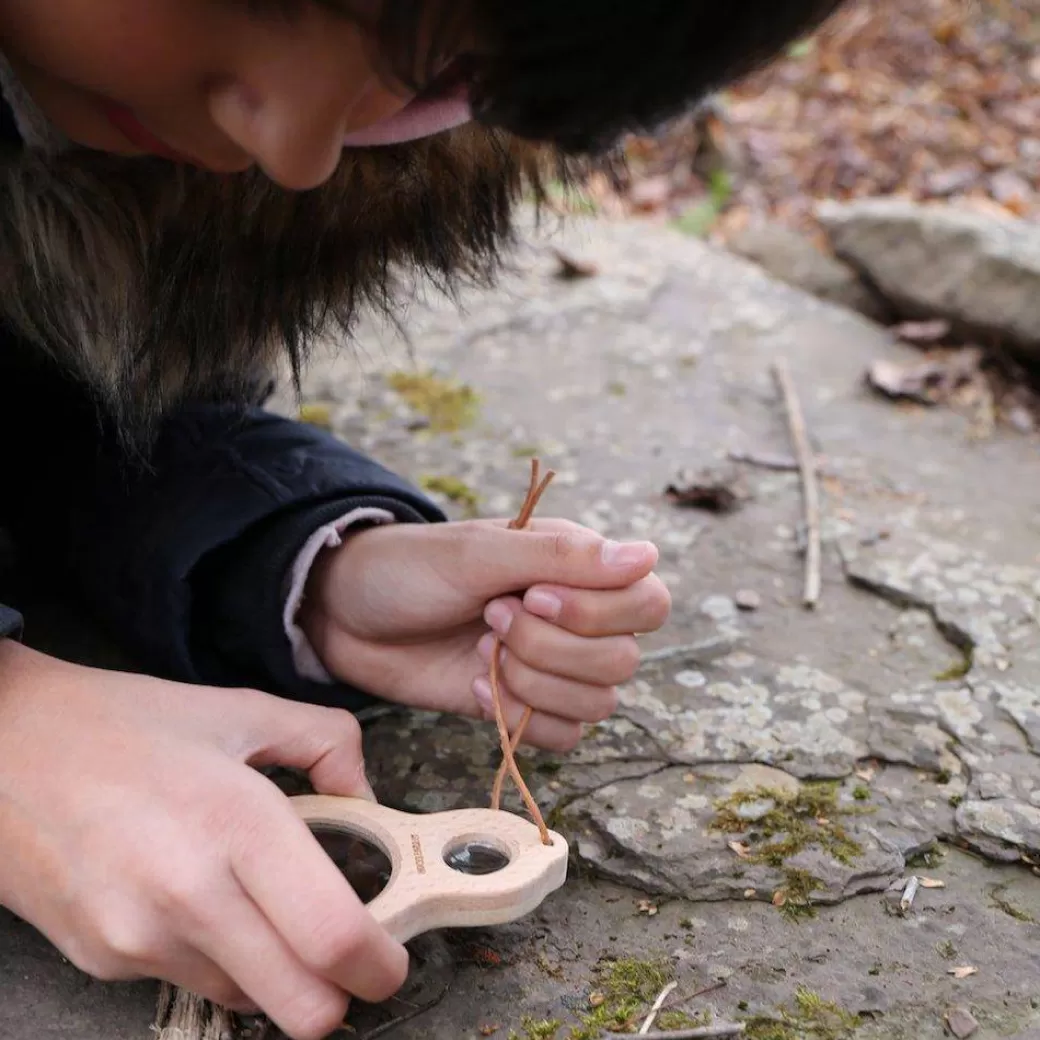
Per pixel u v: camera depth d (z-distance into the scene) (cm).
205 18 30
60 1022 36
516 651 41
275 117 30
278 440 45
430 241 42
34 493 46
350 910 33
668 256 81
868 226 81
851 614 50
